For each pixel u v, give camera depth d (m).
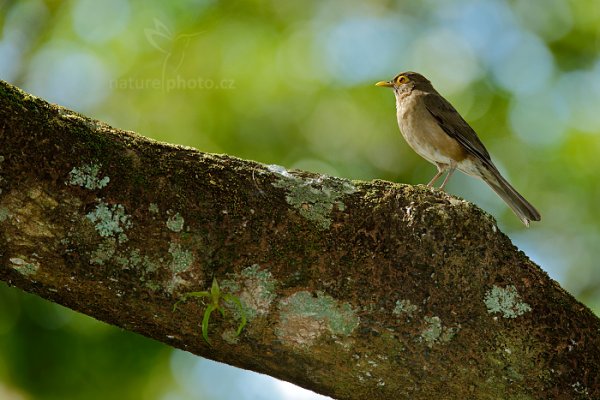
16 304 11.61
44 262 5.27
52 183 5.20
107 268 5.31
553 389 5.67
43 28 14.52
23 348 11.51
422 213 5.77
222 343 5.65
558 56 14.30
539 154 13.59
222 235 5.47
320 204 5.74
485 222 5.83
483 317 5.64
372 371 5.65
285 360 5.71
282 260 5.53
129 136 5.63
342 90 14.27
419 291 5.62
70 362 11.60
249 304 5.48
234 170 5.74
